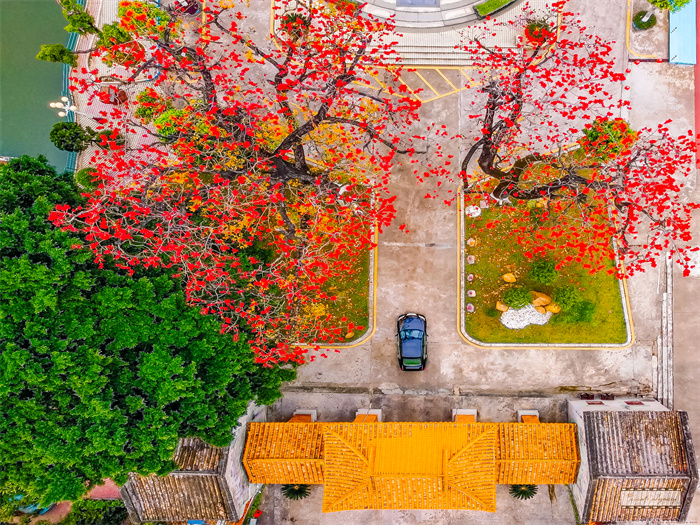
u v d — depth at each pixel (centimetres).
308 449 1866
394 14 2056
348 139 1772
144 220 1464
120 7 1692
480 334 2066
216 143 1543
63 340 1316
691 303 2036
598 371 2061
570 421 2006
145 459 1424
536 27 1939
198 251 1531
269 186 1725
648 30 2017
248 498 1952
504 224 2011
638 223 2008
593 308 1986
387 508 1817
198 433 1574
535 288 1998
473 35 2055
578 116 1997
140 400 1390
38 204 1329
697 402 2041
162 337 1436
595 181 1564
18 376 1274
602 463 1730
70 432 1314
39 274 1272
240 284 1675
